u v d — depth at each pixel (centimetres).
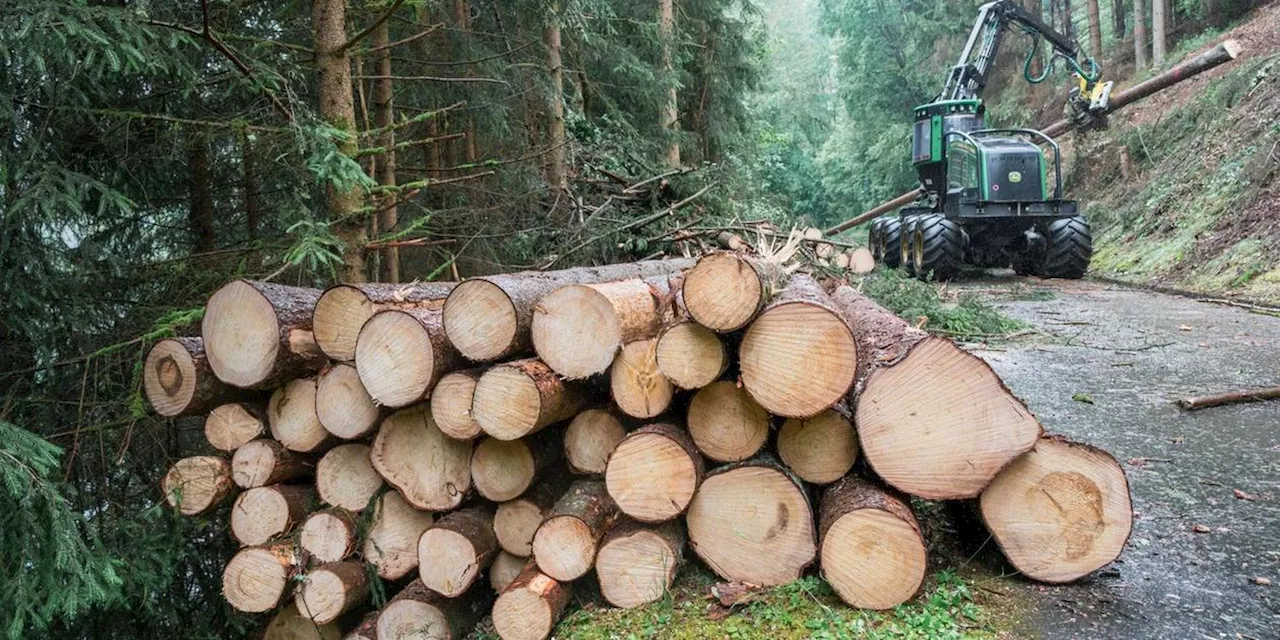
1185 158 1124
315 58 373
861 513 218
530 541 267
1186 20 1573
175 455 350
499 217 548
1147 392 436
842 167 2528
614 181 707
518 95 568
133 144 351
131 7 277
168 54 297
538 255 575
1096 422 385
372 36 482
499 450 260
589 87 841
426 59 530
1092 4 1681
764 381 229
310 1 427
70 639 308
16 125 280
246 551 285
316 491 304
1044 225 1045
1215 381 451
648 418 251
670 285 285
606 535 252
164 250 395
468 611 283
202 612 340
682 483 239
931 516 280
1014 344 592
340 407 273
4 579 248
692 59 1141
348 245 379
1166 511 278
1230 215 893
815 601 225
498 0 564
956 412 224
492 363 264
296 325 278
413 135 568
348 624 302
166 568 296
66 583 254
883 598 218
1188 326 621
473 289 252
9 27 240
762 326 228
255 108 377
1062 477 227
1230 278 793
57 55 251
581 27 596
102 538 293
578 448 266
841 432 238
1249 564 237
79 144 330
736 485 240
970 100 1101
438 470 272
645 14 923
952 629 207
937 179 1152
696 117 1190
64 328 306
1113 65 1666
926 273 998
